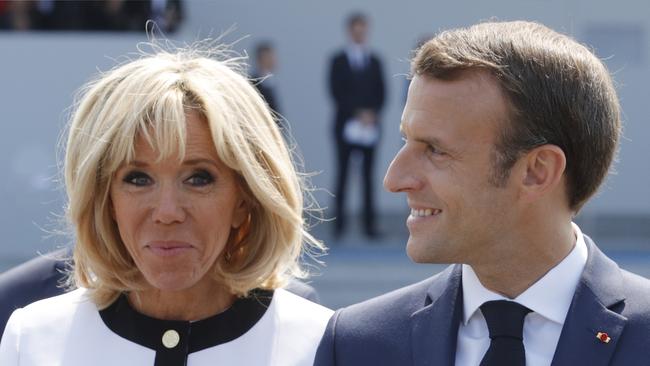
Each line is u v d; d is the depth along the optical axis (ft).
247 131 12.13
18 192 48.26
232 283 12.45
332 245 52.13
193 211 11.79
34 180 48.29
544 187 10.49
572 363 10.33
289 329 12.66
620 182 55.26
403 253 51.44
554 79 10.41
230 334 12.44
